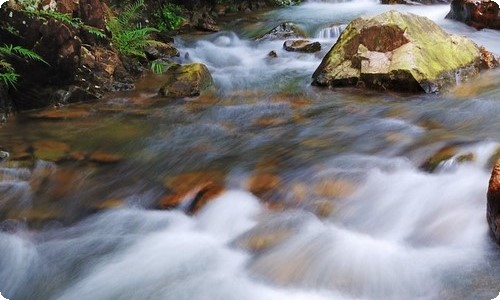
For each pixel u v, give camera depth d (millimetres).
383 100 7648
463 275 3959
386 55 8219
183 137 6672
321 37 12250
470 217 4504
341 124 6840
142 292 4129
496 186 4129
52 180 5730
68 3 8477
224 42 11945
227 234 4730
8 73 7301
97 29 8828
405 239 4473
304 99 7984
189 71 8578
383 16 8484
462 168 5203
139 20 11664
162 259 4465
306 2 17125
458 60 8391
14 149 6379
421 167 5402
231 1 15469
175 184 5523
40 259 4629
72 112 7617
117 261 4492
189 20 13273
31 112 7613
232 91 8570
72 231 4949
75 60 7949
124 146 6457
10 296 4430
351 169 5492
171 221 4984
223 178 5539
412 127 6551
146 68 9609
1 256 4762
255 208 4996
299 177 5418
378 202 4922
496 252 4129
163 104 7945
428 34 8508
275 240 4547
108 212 5176
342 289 3969
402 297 3830
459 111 6973
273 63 10383
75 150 6367
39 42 7496
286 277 4133
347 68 8414
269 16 14555
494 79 8258
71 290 4258
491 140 5762
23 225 5059
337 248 4383
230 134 6723
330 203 4969
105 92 8422
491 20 11930
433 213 4684
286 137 6523
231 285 4102
